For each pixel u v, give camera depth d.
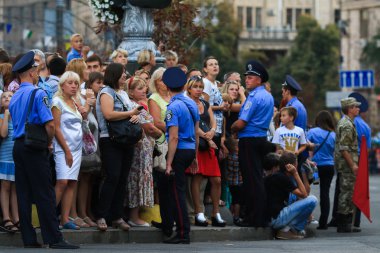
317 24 134.75
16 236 23.33
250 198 26.64
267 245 24.25
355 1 162.50
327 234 29.30
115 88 24.41
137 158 25.19
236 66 122.25
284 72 135.00
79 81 24.12
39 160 22.38
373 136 102.31
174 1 37.50
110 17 30.69
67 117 23.77
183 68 28.72
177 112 24.47
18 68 22.33
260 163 26.75
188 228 24.62
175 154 24.53
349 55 163.50
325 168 30.78
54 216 22.53
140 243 24.67
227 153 27.62
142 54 27.62
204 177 26.28
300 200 26.83
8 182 23.48
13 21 109.44
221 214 28.03
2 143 23.47
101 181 25.25
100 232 24.22
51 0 90.31
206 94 27.16
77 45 29.97
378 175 84.00
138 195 25.22
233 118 28.19
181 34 38.34
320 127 30.98
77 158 23.94
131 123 24.09
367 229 30.91
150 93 27.52
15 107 22.41
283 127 29.02
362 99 32.09
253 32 170.12
